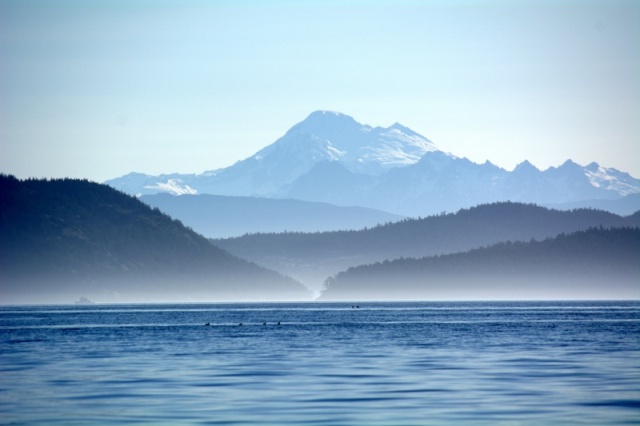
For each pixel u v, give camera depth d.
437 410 128.25
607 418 121.38
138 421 120.25
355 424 118.19
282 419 121.62
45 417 123.38
